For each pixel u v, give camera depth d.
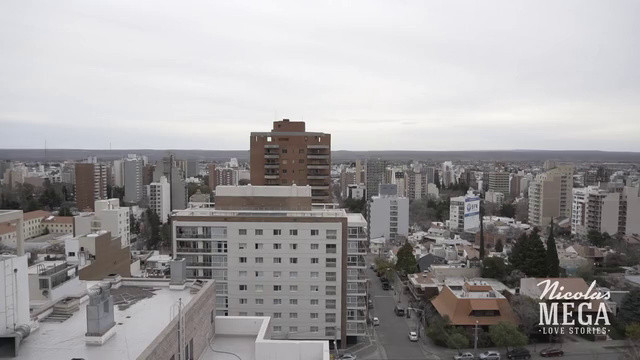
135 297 32.81
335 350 74.44
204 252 75.81
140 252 139.12
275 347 30.81
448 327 81.06
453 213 189.12
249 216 75.19
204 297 33.03
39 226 157.00
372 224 173.62
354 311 76.94
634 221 164.88
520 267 108.44
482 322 81.00
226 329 36.00
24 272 25.20
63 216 171.38
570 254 128.25
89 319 24.66
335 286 75.50
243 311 76.00
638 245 144.38
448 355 76.31
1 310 23.81
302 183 117.44
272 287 75.62
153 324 27.70
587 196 175.50
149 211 188.00
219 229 75.44
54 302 29.69
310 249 75.25
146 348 22.70
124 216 132.75
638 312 83.69
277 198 82.94
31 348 24.09
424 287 100.81
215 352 32.88
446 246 147.25
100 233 90.69
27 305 25.48
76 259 64.31
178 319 26.98
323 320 76.00
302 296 75.69
